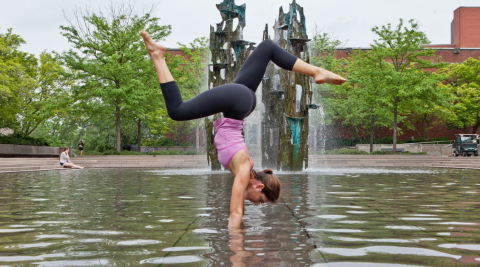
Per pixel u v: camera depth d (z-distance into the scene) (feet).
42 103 112.57
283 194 28.73
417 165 94.68
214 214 19.20
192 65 126.72
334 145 155.02
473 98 143.13
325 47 131.03
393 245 12.42
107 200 25.72
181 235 14.01
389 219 17.75
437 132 169.37
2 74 91.76
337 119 150.30
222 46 63.05
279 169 61.72
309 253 11.32
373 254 11.23
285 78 60.34
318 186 35.53
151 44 14.14
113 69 107.04
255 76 14.53
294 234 14.14
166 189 33.47
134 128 139.23
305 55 59.36
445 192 30.99
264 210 20.48
